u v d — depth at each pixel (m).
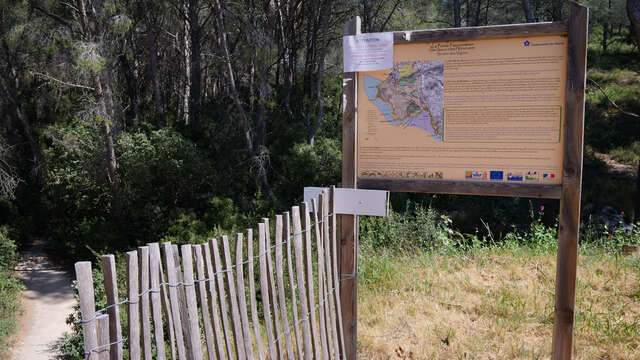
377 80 3.69
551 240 7.55
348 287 3.87
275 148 22.52
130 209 18.14
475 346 4.11
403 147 3.66
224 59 19.86
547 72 3.29
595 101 27.86
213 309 2.46
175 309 2.24
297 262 3.14
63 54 18.31
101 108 16.73
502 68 3.38
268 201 17.98
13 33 18.84
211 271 2.45
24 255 18.59
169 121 22.52
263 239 2.82
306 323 3.20
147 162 18.55
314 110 26.62
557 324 3.37
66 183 19.39
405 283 5.71
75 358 9.90
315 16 26.78
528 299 5.00
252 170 20.14
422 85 3.57
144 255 2.08
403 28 27.48
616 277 5.55
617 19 31.09
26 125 24.83
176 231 15.89
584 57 3.17
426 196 17.78
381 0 27.38
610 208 17.39
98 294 8.34
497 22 37.06
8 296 13.61
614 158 22.78
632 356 3.81
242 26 20.12
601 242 7.66
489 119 3.44
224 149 21.78
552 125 3.31
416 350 4.12
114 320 1.95
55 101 24.36
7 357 10.41
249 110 25.61
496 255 6.79
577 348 4.02
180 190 18.70
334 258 3.71
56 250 19.19
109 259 1.92
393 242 9.63
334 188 3.76
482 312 4.79
